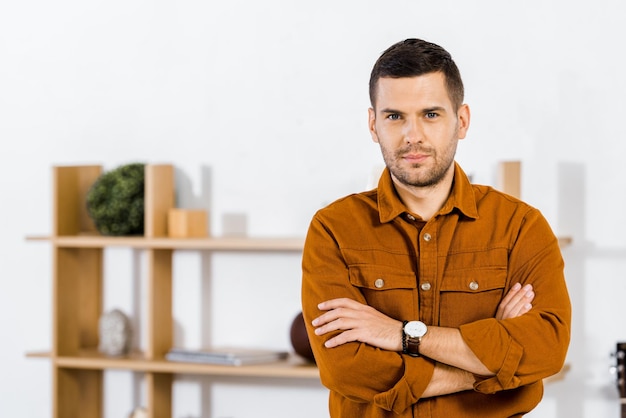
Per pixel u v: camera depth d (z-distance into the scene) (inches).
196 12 164.7
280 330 161.8
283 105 160.9
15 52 173.2
